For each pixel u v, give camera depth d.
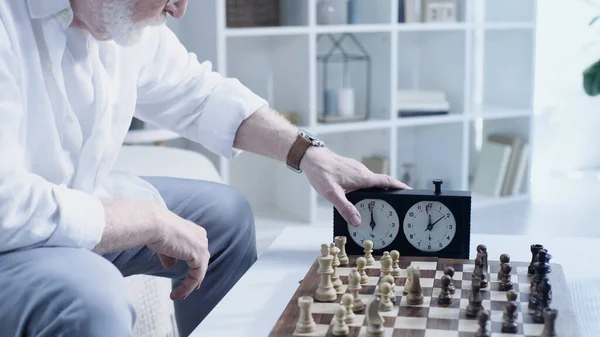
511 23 3.78
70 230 1.19
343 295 1.23
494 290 1.31
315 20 3.35
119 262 1.59
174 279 1.73
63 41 1.34
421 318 1.19
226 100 1.67
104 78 1.44
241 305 1.31
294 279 1.44
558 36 4.52
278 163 3.58
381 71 3.56
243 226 1.68
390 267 1.39
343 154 3.81
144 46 1.62
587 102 4.60
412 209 1.52
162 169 2.26
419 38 3.91
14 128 1.20
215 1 3.06
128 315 1.11
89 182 1.44
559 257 1.54
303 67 3.33
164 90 1.67
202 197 1.68
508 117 3.93
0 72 1.19
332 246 1.40
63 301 1.07
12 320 1.10
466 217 1.50
